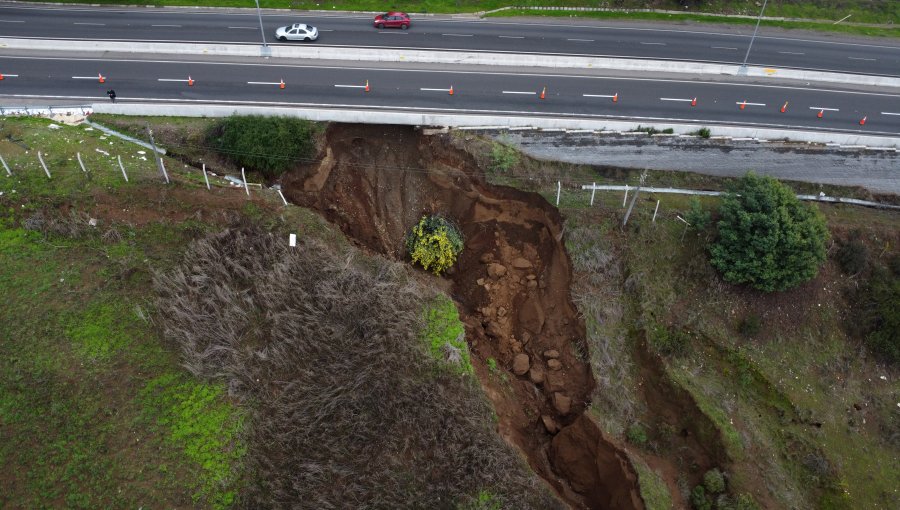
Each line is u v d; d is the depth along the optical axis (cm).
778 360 2394
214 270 2273
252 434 1936
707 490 2027
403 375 2088
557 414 2309
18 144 2669
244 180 2522
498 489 1902
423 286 2458
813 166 2864
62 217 2416
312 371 2067
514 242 2777
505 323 2617
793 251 2373
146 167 2623
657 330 2377
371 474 1891
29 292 2197
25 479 1819
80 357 2055
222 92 3080
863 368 2438
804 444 2198
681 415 2203
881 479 2177
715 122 3042
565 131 2875
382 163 2958
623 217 2623
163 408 1975
